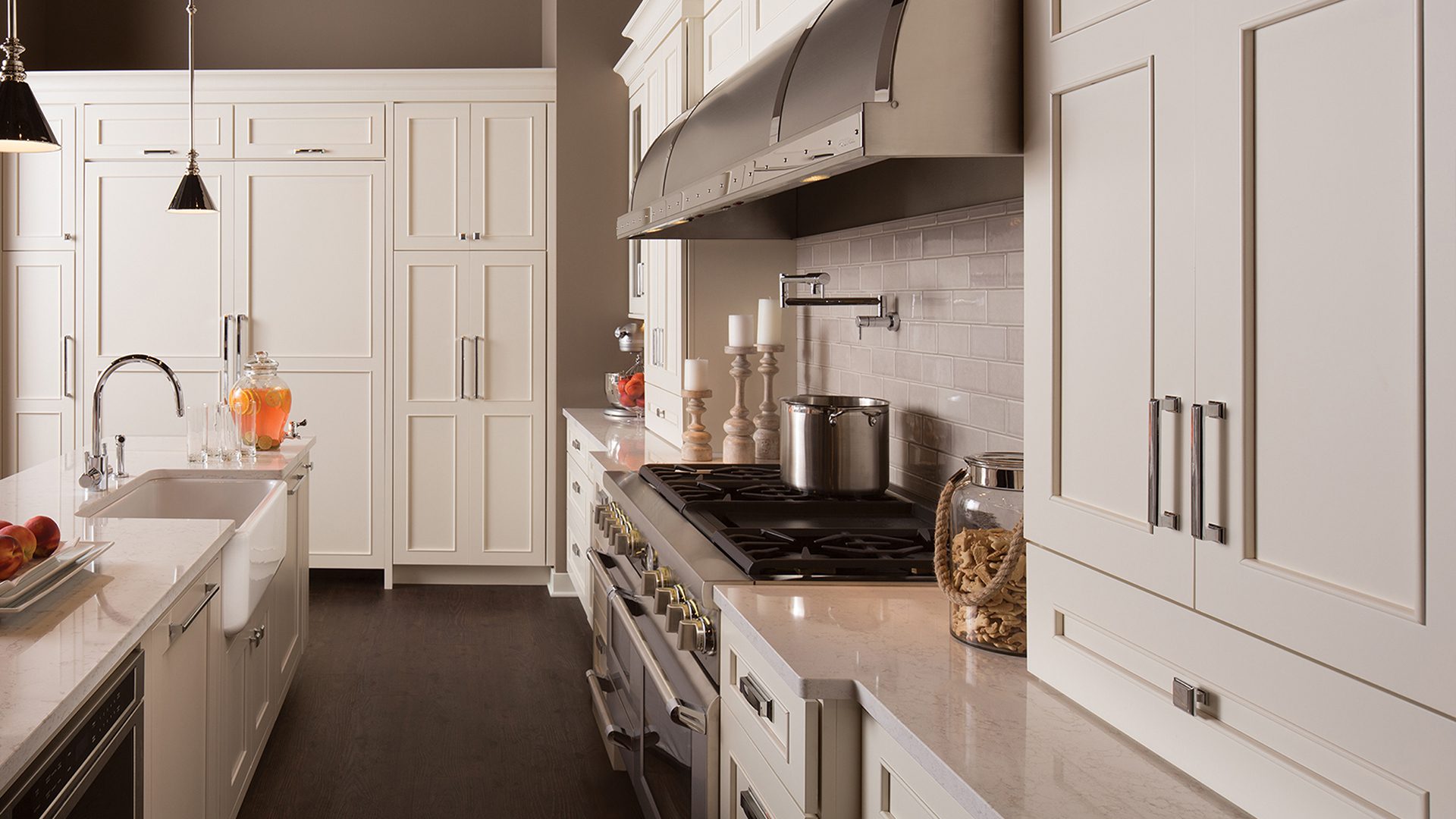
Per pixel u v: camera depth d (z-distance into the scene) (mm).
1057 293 1451
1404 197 917
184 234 5605
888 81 1582
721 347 4004
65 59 6156
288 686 3859
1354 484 976
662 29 4152
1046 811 1122
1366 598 963
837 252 3453
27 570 1915
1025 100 1540
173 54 6191
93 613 1809
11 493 2988
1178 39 1189
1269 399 1074
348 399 5703
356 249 5652
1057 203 1447
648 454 3914
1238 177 1098
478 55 6352
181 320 5625
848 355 3385
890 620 1839
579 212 5562
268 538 2932
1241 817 1110
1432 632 896
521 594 5652
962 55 1600
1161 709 1247
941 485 2717
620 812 3105
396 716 3828
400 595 5586
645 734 2652
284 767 3377
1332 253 992
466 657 4527
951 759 1251
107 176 5570
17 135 2824
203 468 3562
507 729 3723
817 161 1764
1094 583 1385
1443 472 885
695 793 2172
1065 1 1427
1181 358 1196
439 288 5680
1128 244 1293
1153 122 1236
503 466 5754
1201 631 1177
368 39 6293
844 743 1571
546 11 6156
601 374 5613
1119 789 1177
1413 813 919
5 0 5562
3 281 5582
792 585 2066
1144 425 1273
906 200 2832
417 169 5633
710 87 3678
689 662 2236
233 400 3930
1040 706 1433
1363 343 961
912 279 2877
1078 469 1419
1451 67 869
